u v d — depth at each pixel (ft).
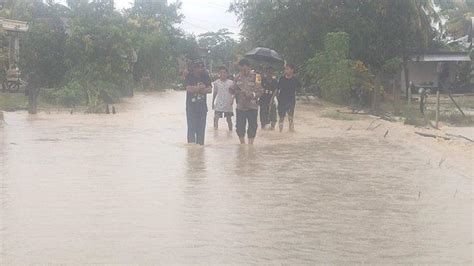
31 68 101.71
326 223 25.80
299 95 115.34
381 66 119.75
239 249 21.90
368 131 62.90
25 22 111.45
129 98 115.24
